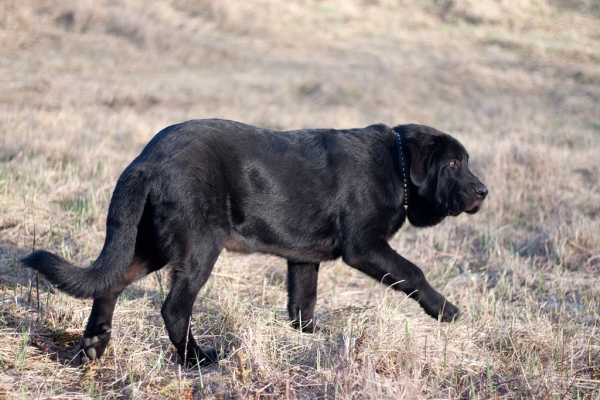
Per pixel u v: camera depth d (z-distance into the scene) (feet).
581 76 71.56
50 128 41.22
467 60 75.10
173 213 17.63
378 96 61.00
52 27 75.87
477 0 99.86
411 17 97.76
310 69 70.54
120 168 34.99
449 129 52.31
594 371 18.40
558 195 35.60
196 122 18.89
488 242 30.40
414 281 19.83
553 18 97.60
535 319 21.75
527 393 16.66
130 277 18.26
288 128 48.60
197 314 21.42
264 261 27.53
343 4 100.37
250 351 17.47
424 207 21.35
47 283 21.97
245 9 91.25
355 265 19.98
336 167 19.86
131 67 67.00
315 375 17.08
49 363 17.56
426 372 17.75
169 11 85.10
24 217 26.40
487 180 36.68
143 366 17.58
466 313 22.70
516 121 55.47
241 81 64.28
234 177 18.79
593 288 25.00
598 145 47.52
